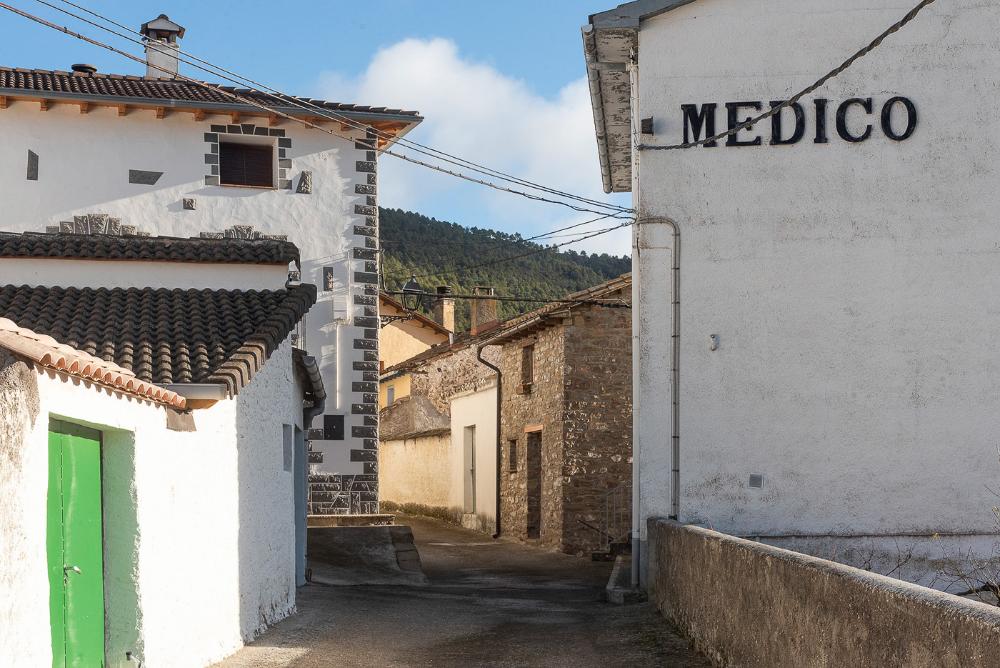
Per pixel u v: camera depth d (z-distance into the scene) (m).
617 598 13.53
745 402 13.58
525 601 14.12
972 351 13.47
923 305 13.54
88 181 19.83
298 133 20.69
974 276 13.53
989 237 13.54
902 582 5.34
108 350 9.33
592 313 22.14
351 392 20.47
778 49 13.82
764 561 7.27
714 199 13.77
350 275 20.67
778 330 13.62
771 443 13.52
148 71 22.28
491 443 27.56
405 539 18.16
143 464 7.50
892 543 13.32
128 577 7.32
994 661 4.07
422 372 37.41
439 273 58.94
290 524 12.23
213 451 9.16
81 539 6.93
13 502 5.12
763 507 13.46
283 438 12.18
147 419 7.59
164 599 7.84
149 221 20.02
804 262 13.65
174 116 20.22
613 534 21.69
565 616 12.35
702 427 13.58
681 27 13.91
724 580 8.44
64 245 11.93
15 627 5.08
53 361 5.60
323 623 11.41
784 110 13.78
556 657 9.46
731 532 13.45
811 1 13.82
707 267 13.72
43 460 5.53
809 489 13.45
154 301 11.42
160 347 9.52
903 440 13.44
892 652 5.04
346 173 20.83
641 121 13.82
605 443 21.97
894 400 13.48
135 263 11.94
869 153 13.69
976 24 13.69
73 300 11.26
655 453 13.62
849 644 5.61
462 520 29.98
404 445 36.78
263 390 10.93
